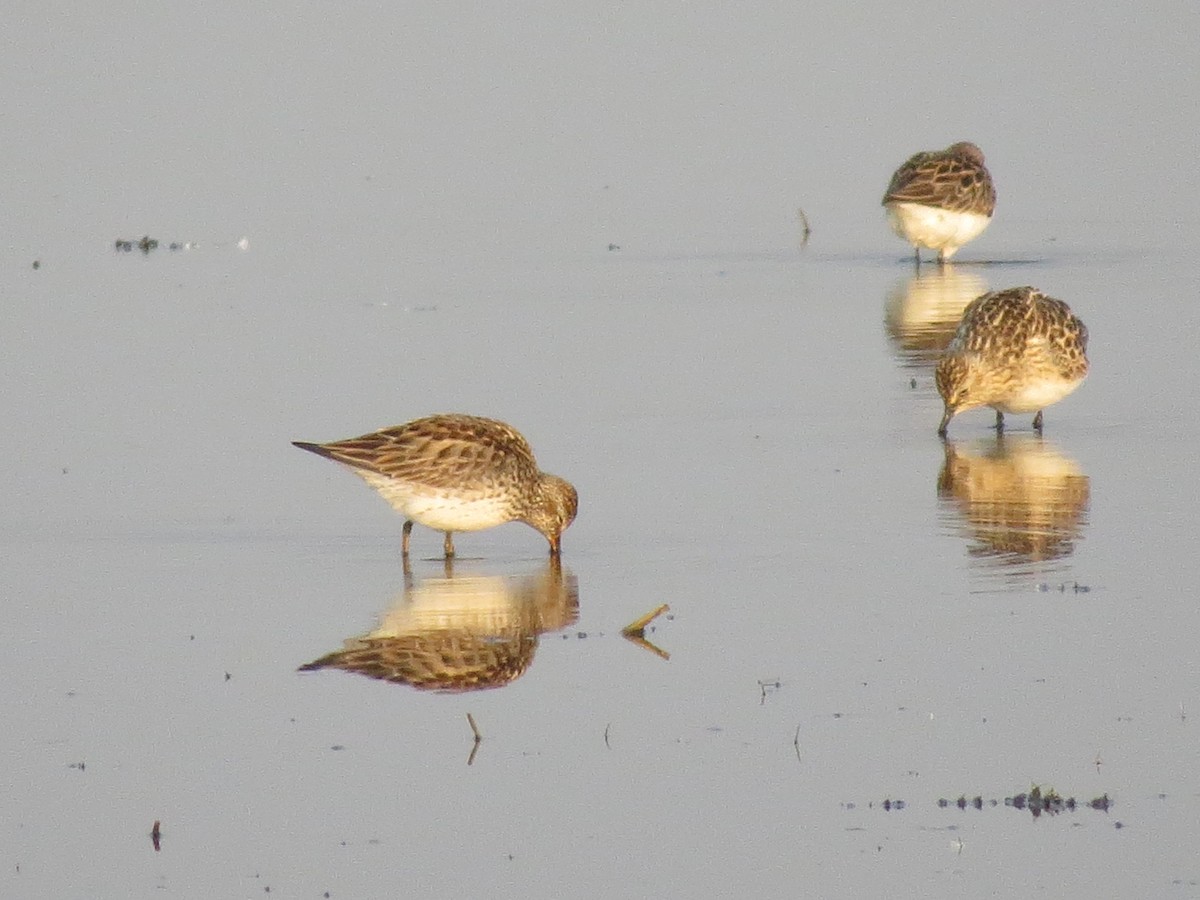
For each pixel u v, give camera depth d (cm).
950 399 1998
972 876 1089
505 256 3078
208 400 2188
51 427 2081
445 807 1191
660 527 1708
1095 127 3947
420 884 1098
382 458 1593
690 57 4538
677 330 2522
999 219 3341
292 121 4141
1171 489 1781
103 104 4266
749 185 3609
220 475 1902
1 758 1262
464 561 1641
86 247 3138
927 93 4197
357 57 4641
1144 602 1476
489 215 3409
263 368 2336
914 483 1827
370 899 1080
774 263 3002
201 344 2464
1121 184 3559
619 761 1245
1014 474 1848
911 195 2930
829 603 1498
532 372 2302
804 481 1839
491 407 2138
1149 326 2475
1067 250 3050
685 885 1088
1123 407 2103
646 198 3528
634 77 4397
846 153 3819
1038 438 1991
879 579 1550
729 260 3030
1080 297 2667
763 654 1401
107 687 1374
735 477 1856
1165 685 1322
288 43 4781
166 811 1193
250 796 1209
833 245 3150
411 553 1669
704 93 4259
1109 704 1295
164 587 1578
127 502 1814
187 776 1238
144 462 1947
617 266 2984
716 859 1116
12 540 1702
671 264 3000
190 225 3312
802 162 3766
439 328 2545
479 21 4906
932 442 1980
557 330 2528
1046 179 3622
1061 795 1178
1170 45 4484
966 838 1132
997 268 2922
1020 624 1439
